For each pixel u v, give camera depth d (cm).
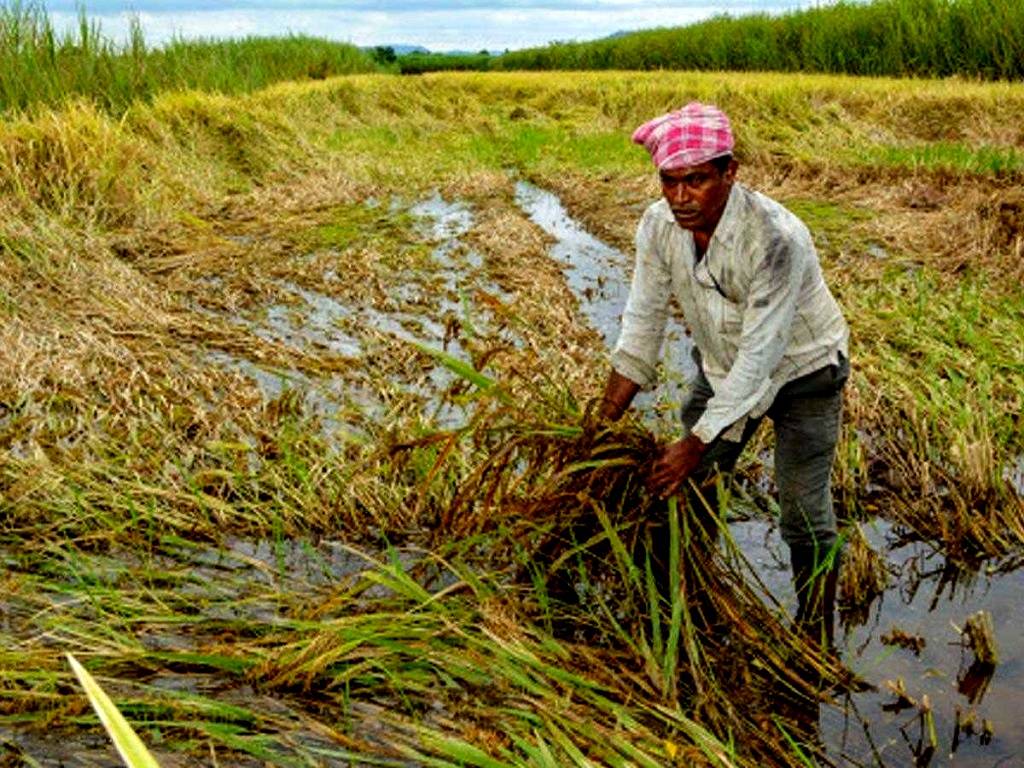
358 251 781
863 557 352
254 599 292
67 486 361
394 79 2186
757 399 269
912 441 440
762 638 297
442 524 326
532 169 1320
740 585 306
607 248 856
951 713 282
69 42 1210
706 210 253
